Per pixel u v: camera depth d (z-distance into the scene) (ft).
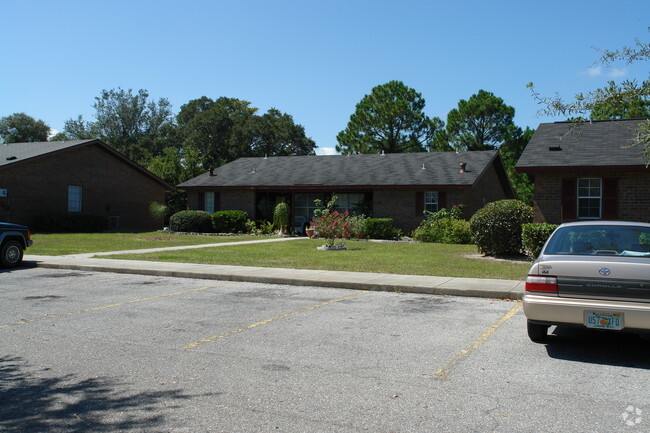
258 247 67.46
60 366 18.40
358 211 96.27
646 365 18.71
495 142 160.45
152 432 13.07
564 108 30.71
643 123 31.09
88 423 13.61
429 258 53.42
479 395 15.65
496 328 24.32
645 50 29.19
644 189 58.08
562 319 19.67
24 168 93.97
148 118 230.89
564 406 14.80
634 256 20.10
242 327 24.41
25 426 13.44
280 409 14.52
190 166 140.36
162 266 46.34
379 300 31.99
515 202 55.36
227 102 228.84
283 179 101.81
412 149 166.30
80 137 224.12
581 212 60.80
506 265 47.19
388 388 16.24
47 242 73.92
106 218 107.45
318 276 39.86
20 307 29.30
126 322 25.44
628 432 13.07
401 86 169.27
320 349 20.62
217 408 14.60
